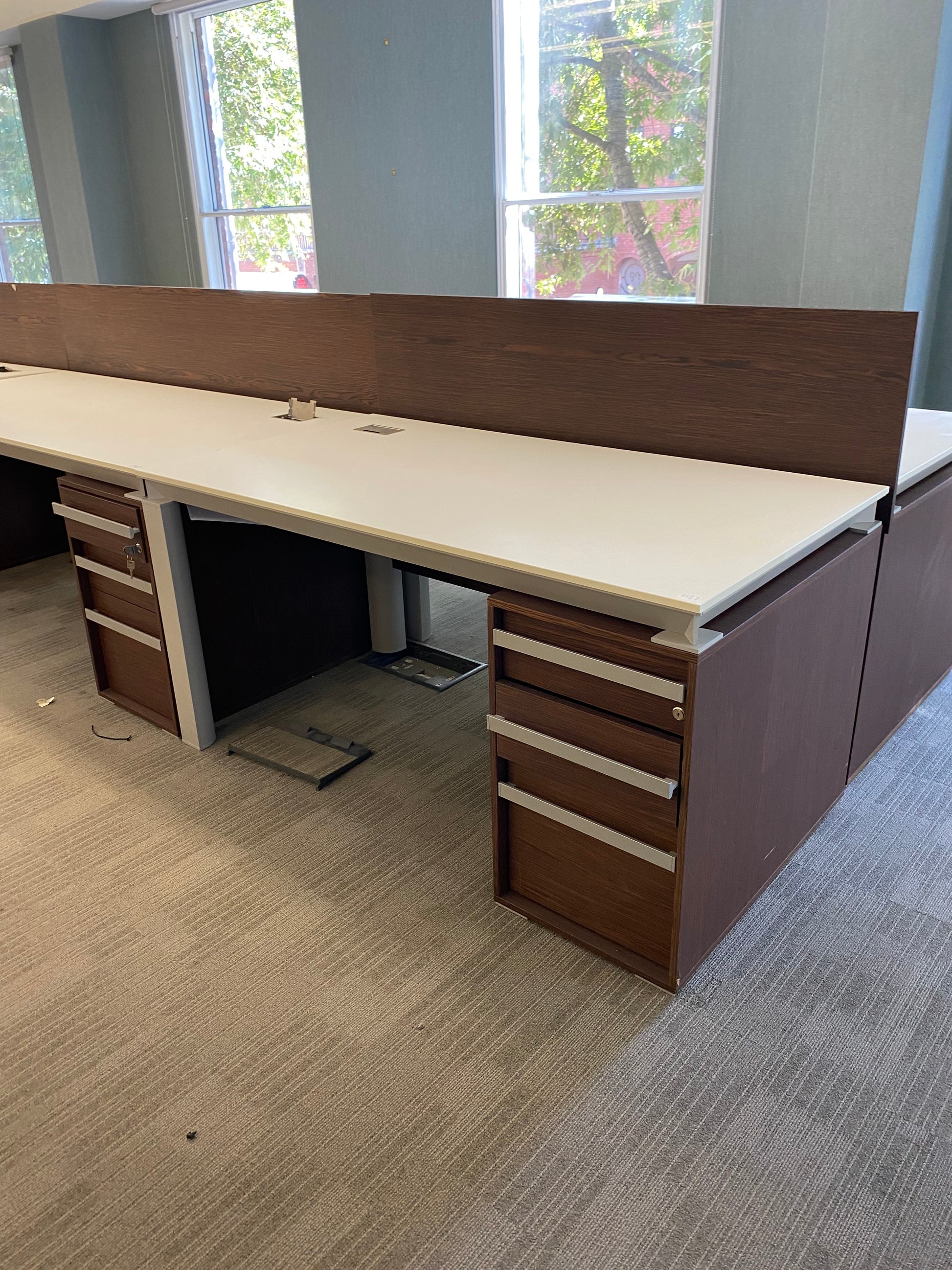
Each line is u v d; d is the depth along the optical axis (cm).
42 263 762
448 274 515
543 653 142
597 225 462
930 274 365
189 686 222
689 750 129
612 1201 118
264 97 588
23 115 697
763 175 390
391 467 192
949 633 233
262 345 272
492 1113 131
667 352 188
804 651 155
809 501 160
